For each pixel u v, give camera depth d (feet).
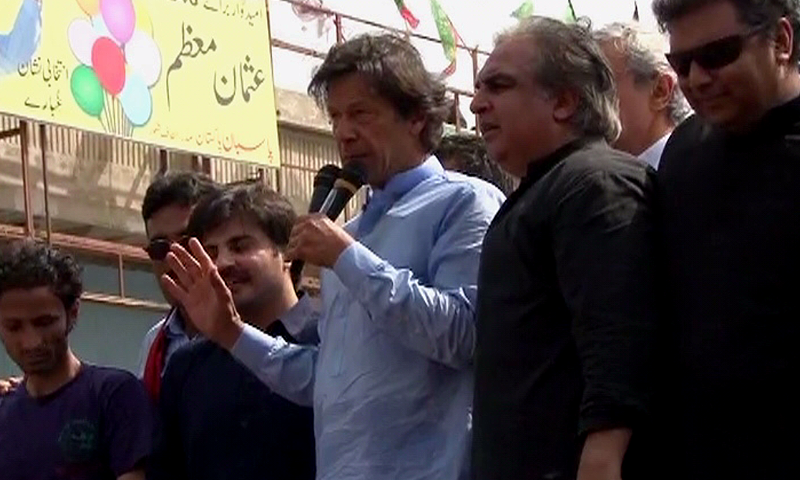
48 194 40.83
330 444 17.38
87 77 39.60
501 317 15.31
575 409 14.94
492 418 15.26
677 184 14.93
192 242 18.58
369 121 17.98
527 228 15.28
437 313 16.74
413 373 17.19
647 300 14.67
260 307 19.77
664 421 14.66
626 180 15.05
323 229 17.03
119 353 41.83
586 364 14.61
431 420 17.16
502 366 15.26
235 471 19.17
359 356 17.39
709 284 14.51
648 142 19.48
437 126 18.21
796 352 14.17
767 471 14.14
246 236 19.74
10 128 41.83
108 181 43.39
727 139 14.69
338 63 18.07
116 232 43.42
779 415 14.16
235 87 43.19
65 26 39.34
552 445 14.94
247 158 43.16
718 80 14.52
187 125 41.88
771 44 14.56
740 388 14.25
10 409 19.43
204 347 19.76
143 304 42.27
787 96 14.64
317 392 17.72
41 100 38.52
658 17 14.96
